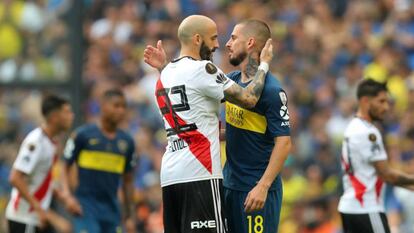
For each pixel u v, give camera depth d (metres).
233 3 73.44
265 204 28.86
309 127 58.66
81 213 40.00
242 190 28.86
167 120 27.89
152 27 72.19
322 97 61.59
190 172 27.38
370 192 34.03
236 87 27.36
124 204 41.25
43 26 52.31
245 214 28.86
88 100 66.94
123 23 73.06
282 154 28.03
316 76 64.06
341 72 64.19
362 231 34.06
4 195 54.25
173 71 27.80
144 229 50.41
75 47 51.72
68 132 50.19
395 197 47.22
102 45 72.12
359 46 66.12
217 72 27.33
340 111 58.66
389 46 64.44
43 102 39.09
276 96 28.20
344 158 34.56
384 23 69.06
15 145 56.50
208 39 27.94
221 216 27.44
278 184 29.25
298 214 49.97
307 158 55.09
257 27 28.81
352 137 34.19
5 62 52.56
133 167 41.28
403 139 52.16
